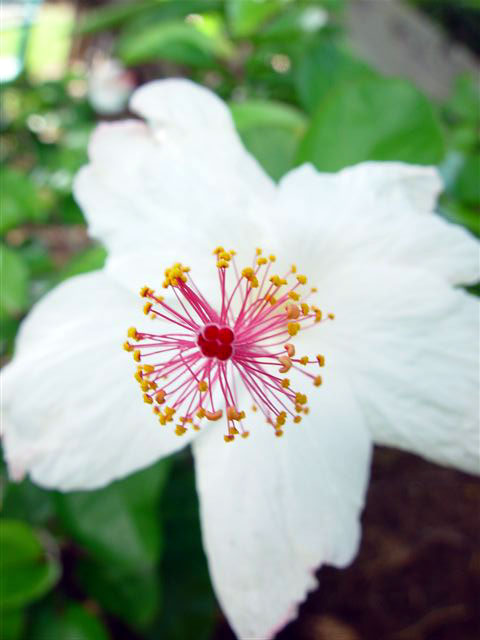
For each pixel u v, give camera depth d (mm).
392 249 123
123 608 191
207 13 291
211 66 274
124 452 121
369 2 356
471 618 242
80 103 405
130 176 136
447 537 267
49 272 266
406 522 274
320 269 126
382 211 125
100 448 121
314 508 117
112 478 121
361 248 124
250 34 268
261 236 127
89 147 141
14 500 197
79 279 131
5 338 196
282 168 174
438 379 117
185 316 125
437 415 117
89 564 195
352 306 122
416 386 118
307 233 125
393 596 250
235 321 120
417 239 122
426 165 158
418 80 391
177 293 122
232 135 136
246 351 119
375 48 363
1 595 167
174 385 123
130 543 163
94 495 166
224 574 117
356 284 123
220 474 119
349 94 160
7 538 175
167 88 140
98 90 382
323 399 120
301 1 278
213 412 114
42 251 288
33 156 441
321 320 123
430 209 132
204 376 116
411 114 159
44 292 210
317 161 159
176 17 294
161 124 138
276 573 115
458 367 117
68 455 122
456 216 182
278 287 120
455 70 418
